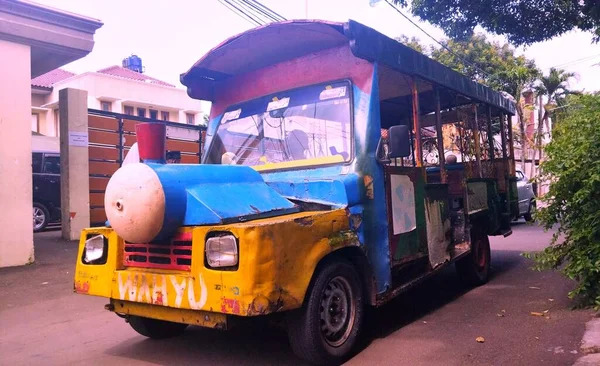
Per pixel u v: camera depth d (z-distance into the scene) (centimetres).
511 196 856
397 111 664
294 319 364
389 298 455
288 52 508
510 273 771
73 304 628
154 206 340
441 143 595
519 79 2342
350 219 411
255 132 518
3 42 838
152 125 374
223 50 498
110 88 2594
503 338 450
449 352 418
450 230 591
